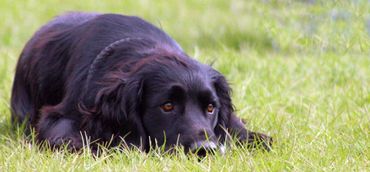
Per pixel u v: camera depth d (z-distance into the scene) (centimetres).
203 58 1541
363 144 982
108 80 954
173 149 897
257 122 1117
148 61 942
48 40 1092
